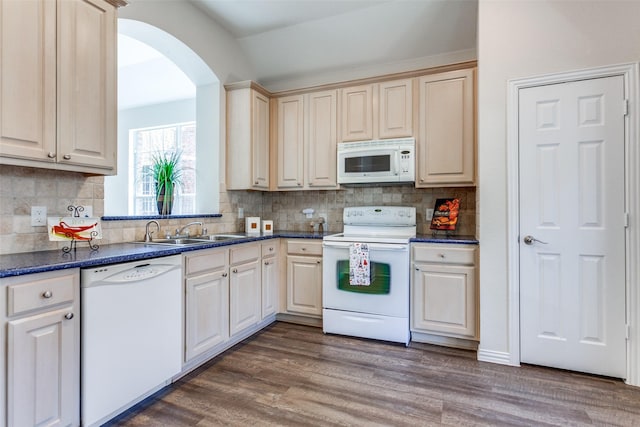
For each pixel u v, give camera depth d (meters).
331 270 2.96
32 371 1.37
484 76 2.40
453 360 2.44
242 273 2.73
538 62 2.28
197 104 3.44
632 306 2.09
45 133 1.65
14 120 1.54
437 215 3.09
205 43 3.14
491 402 1.89
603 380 2.13
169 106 5.03
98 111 1.90
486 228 2.42
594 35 2.15
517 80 2.32
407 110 3.04
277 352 2.58
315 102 3.42
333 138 3.34
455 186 2.93
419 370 2.29
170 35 2.77
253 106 3.37
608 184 2.14
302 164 3.48
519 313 2.35
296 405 1.87
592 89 2.16
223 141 3.38
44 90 1.65
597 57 2.15
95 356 1.60
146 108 5.17
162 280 1.97
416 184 3.01
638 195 2.06
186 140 4.94
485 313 2.43
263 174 3.52
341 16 3.14
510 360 2.36
